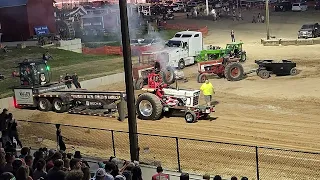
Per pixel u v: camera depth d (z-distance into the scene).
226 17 82.38
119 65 44.56
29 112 28.48
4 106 30.20
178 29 71.12
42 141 21.69
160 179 12.12
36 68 28.97
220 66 33.75
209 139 19.86
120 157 18.53
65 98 27.41
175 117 24.20
